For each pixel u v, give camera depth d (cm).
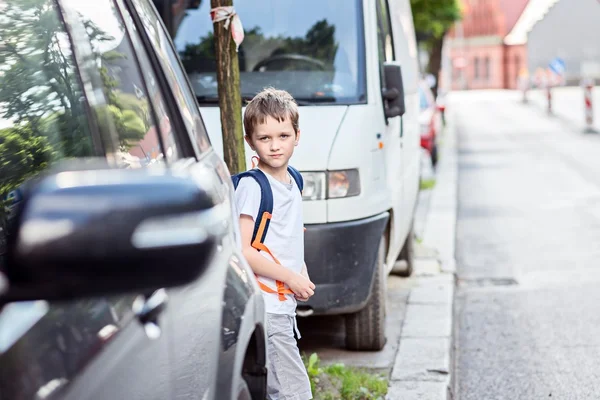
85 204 130
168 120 259
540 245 1141
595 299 845
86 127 231
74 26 240
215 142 627
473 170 2166
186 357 200
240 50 673
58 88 237
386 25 744
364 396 549
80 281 129
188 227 134
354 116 622
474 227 1309
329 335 709
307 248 579
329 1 680
